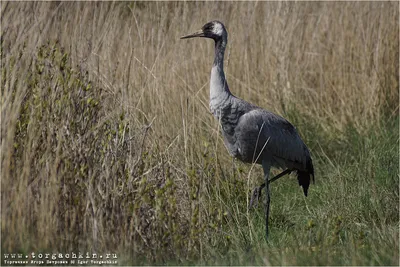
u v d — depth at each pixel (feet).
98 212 44.86
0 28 50.21
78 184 45.16
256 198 57.52
